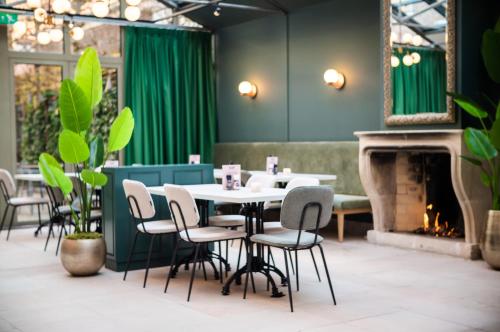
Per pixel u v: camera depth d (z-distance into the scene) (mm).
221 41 11031
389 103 7750
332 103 8914
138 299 5047
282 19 9711
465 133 6148
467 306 4738
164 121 10711
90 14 10031
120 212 6195
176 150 10883
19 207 9586
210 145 11125
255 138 10375
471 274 5867
